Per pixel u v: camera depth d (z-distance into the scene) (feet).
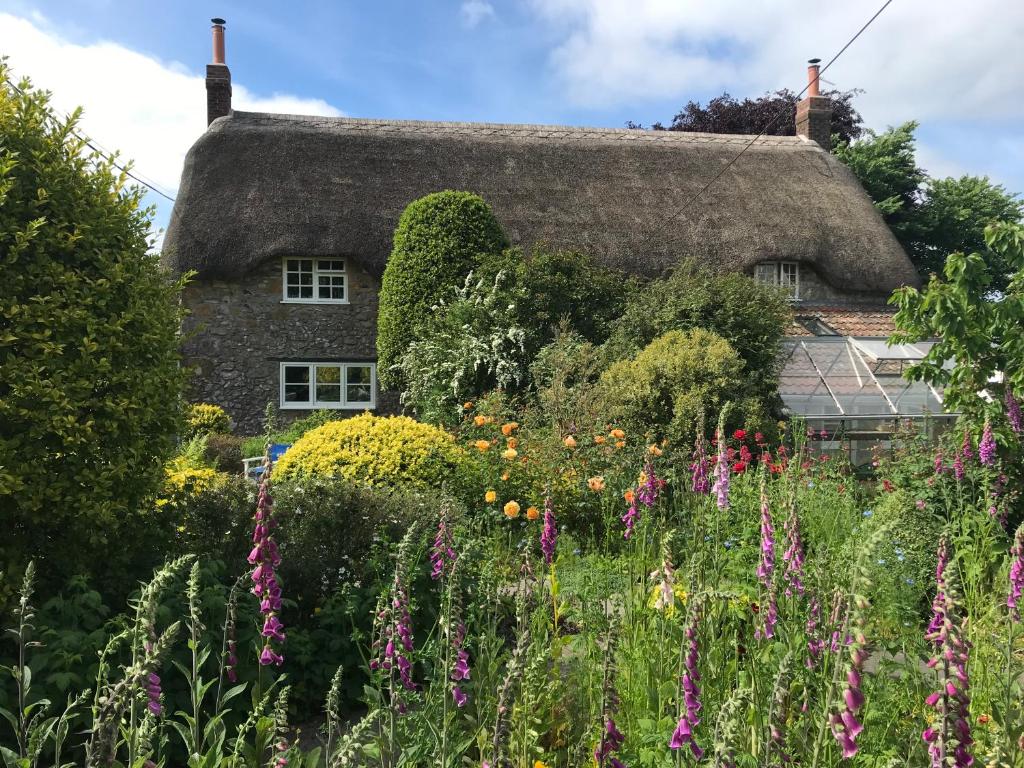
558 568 15.33
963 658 5.77
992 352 19.63
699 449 15.71
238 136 55.88
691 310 39.81
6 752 7.31
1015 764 6.76
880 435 37.06
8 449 12.07
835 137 86.79
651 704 8.99
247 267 50.52
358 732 6.89
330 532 14.89
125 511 13.46
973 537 16.22
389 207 53.78
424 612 13.62
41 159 13.19
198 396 51.08
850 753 6.00
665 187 59.00
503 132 63.05
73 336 12.86
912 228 82.43
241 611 11.87
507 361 40.75
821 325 50.85
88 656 10.80
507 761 5.99
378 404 53.42
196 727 8.03
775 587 8.95
